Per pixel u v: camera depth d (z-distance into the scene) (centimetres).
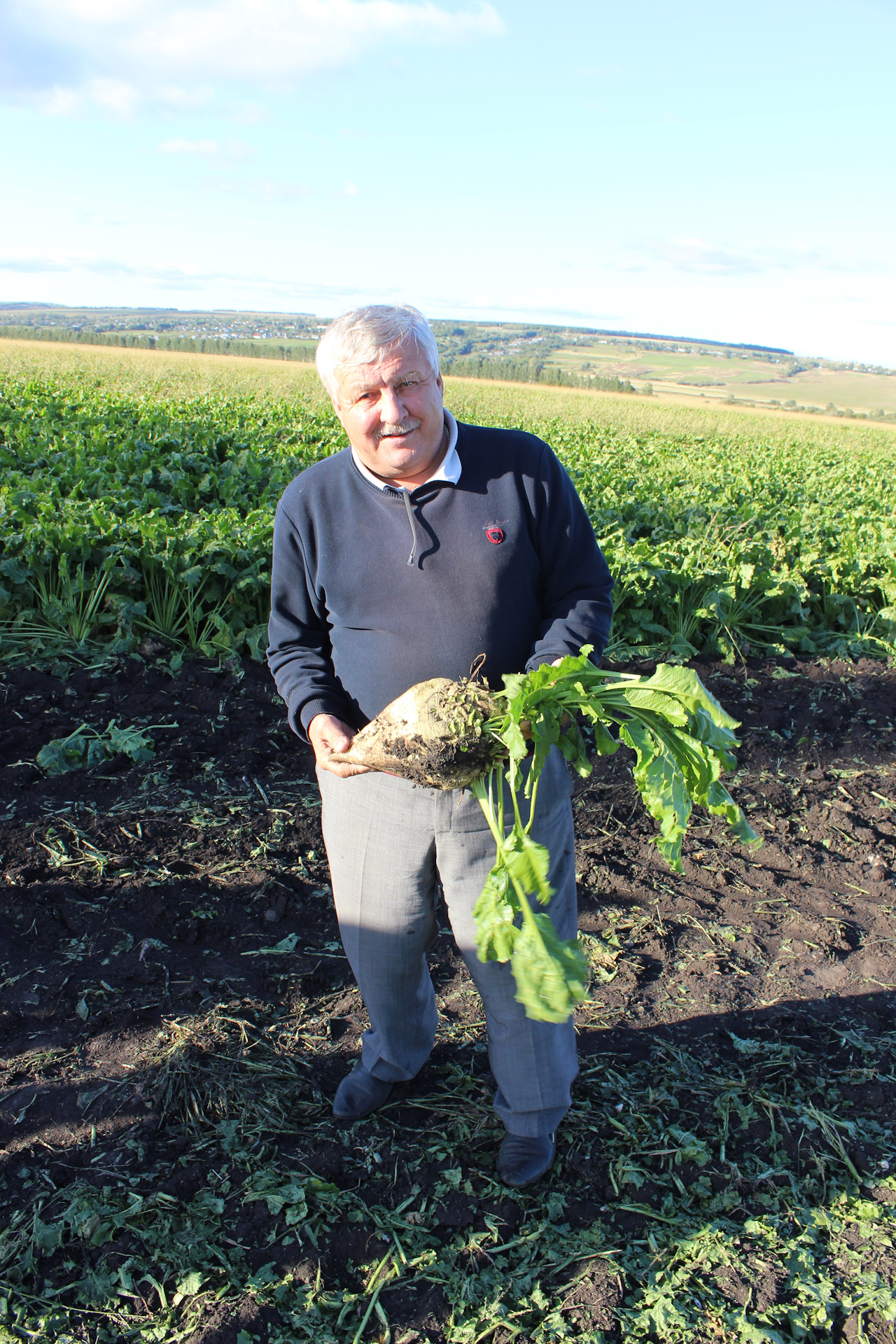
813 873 431
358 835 222
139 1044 280
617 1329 208
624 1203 242
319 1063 283
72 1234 218
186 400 2569
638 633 735
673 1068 292
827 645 795
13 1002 294
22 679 527
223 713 521
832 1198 250
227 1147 247
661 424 4522
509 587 209
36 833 385
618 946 357
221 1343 197
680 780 198
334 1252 222
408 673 212
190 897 356
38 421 1380
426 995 255
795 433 4725
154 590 627
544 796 214
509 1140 243
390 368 184
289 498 216
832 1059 304
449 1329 206
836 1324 213
